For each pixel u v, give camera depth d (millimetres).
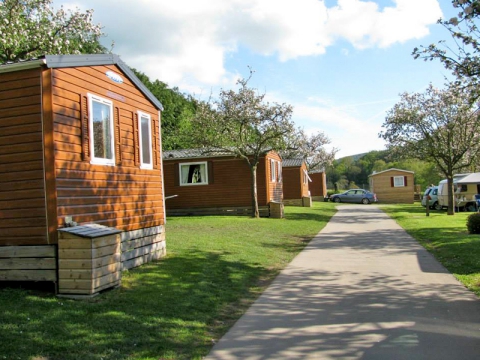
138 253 8719
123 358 4367
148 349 4641
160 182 10062
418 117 24016
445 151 24391
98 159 7547
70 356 4320
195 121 22000
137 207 8852
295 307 6441
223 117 21344
